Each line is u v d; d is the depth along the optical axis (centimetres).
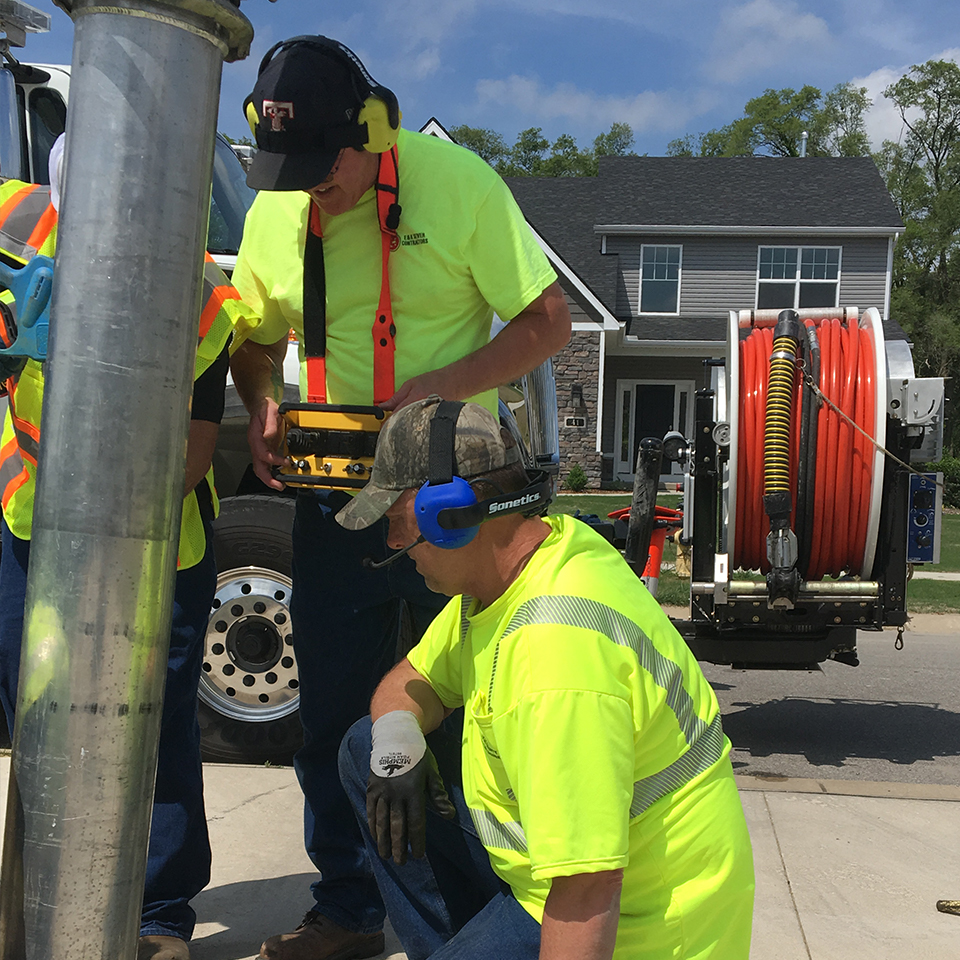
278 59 212
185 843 241
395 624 269
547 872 140
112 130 113
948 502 2211
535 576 158
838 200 2400
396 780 185
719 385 508
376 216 233
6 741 436
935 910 297
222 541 414
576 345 2144
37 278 146
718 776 160
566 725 143
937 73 3938
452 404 163
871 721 566
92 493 116
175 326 119
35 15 258
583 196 2567
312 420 231
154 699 124
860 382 457
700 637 506
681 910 154
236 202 455
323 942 252
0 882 124
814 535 471
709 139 4959
